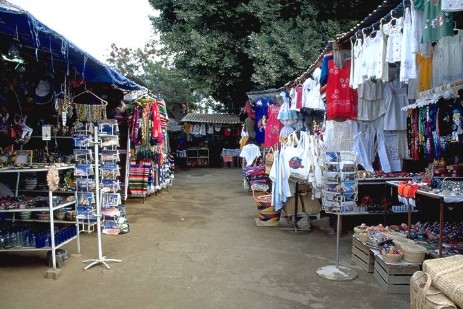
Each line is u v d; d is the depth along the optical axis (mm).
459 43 4051
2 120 5137
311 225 6434
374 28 4141
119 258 4641
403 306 3297
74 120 5961
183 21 14133
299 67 11164
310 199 6090
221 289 3688
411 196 4027
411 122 4969
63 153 5992
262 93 10180
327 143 5594
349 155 4273
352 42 4527
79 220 5281
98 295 3545
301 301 3410
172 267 4320
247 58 13203
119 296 3527
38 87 5586
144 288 3717
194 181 13523
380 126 5855
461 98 4203
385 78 3803
